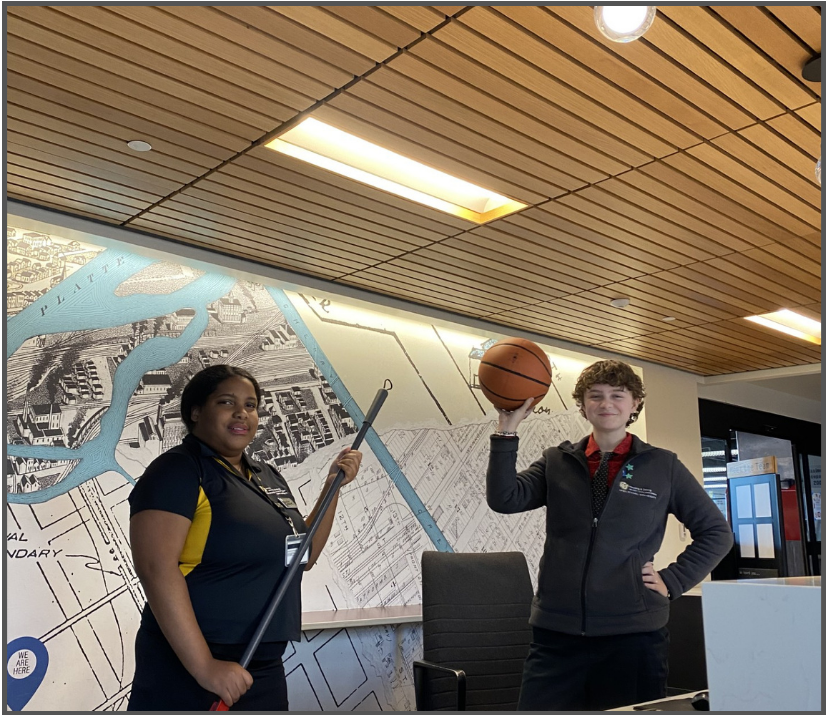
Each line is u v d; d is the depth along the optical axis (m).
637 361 6.55
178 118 2.71
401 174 3.32
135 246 3.66
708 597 1.12
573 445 2.24
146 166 3.04
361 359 4.61
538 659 2.06
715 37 2.29
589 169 3.12
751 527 5.71
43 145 2.87
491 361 2.23
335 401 4.41
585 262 4.14
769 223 3.65
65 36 2.26
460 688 2.78
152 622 1.89
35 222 3.37
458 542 4.87
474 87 2.55
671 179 3.20
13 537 3.19
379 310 4.72
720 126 2.79
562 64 2.42
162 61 2.38
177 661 1.82
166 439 3.71
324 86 2.53
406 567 4.54
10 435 3.24
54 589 3.27
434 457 4.86
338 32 2.26
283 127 2.78
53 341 3.43
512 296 4.71
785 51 2.35
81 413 3.46
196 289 3.96
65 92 2.54
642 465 2.11
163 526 1.84
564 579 2.05
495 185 3.25
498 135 2.85
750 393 8.08
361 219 3.55
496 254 4.01
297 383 4.26
